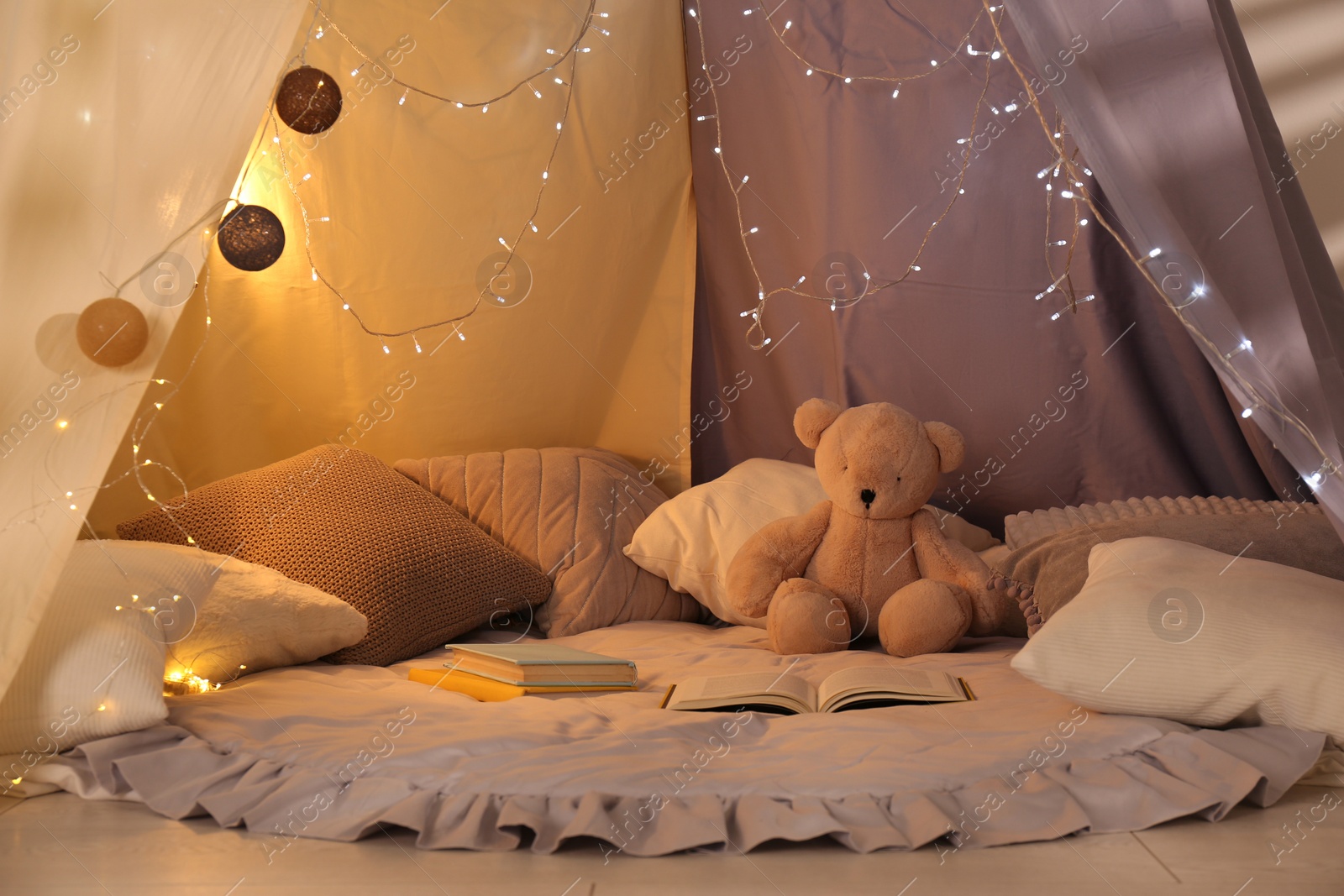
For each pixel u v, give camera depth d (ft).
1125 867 4.13
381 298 9.84
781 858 4.29
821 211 10.05
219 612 6.49
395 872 4.20
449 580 8.21
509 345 10.29
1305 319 5.36
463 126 9.83
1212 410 8.96
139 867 4.28
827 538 8.47
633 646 8.07
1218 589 5.48
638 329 10.83
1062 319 9.30
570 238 10.34
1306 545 6.77
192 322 9.25
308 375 9.75
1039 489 9.55
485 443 10.40
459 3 9.66
